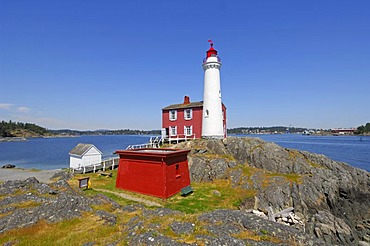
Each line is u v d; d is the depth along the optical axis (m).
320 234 17.72
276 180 23.48
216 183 24.16
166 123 40.78
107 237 9.11
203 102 36.84
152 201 18.20
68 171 28.36
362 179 26.39
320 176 24.83
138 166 20.38
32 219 10.20
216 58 35.91
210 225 8.96
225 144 31.95
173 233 8.25
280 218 18.62
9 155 67.44
